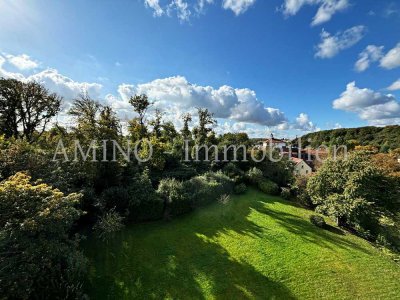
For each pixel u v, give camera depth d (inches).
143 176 642.8
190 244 498.0
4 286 229.9
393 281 450.3
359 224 690.2
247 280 408.2
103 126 622.8
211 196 730.8
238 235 565.0
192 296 360.8
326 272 456.1
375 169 715.4
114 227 465.1
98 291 346.6
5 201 269.4
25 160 449.4
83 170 527.8
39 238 266.4
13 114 1114.1
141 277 385.4
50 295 291.7
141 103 1330.0
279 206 842.8
